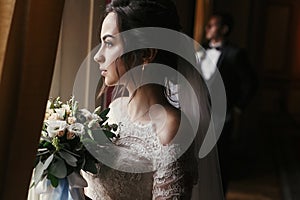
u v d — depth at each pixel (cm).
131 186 166
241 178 705
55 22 124
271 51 1432
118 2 170
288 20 1421
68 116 164
